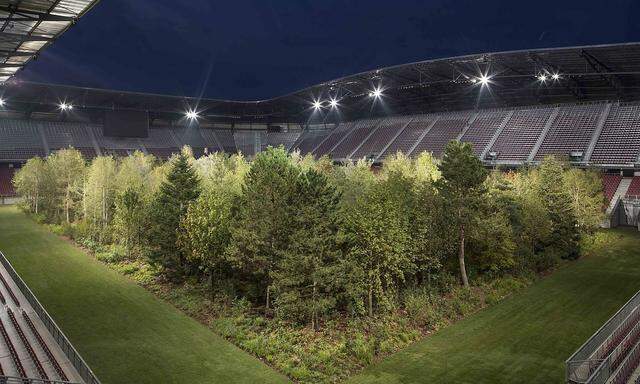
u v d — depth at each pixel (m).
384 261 33.28
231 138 141.75
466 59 83.06
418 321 33.94
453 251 40.44
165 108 125.25
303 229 32.66
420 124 112.69
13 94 103.94
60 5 32.41
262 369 27.64
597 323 33.53
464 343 30.75
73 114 120.06
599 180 62.69
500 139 93.06
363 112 130.38
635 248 54.88
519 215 46.09
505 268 44.53
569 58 75.62
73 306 37.28
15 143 106.88
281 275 32.31
